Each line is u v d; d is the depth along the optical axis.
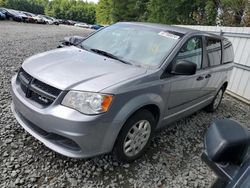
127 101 2.97
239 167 1.46
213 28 10.02
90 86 2.83
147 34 4.09
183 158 3.77
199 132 4.71
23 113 3.10
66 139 2.88
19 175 2.92
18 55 9.56
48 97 2.88
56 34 23.31
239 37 8.41
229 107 6.82
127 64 3.53
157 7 28.58
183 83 3.87
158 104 3.44
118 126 2.92
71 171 3.09
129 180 3.10
